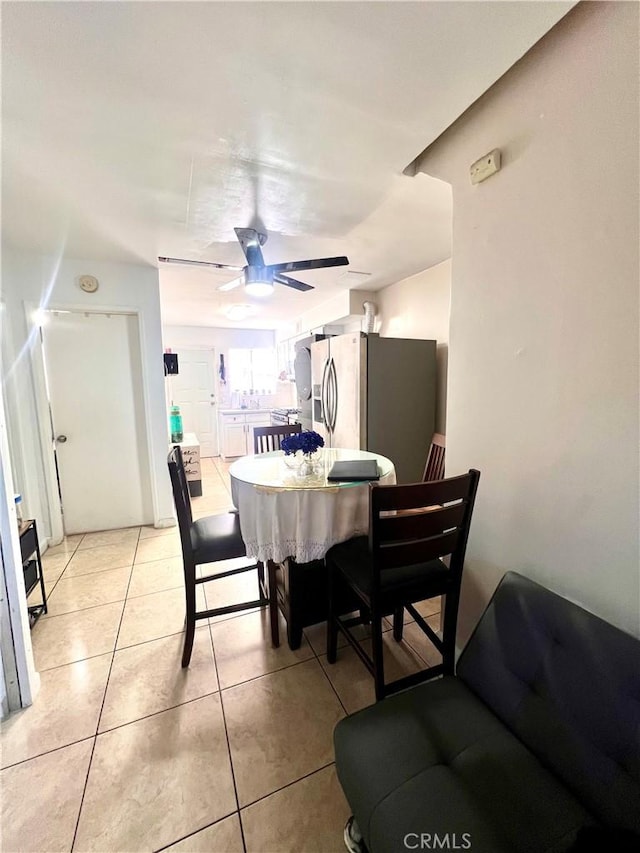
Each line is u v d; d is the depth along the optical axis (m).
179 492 1.67
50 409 3.06
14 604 1.48
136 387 3.30
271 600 1.84
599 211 1.05
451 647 1.48
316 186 1.84
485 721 1.06
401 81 1.18
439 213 2.16
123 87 1.20
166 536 3.24
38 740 1.38
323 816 1.13
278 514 1.69
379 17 0.97
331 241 2.64
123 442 3.33
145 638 1.94
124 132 1.43
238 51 1.07
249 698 1.55
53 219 2.18
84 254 2.82
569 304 1.15
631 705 0.85
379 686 1.36
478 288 1.49
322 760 1.30
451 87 1.21
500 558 1.48
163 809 1.15
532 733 0.99
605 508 1.10
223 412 6.19
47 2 0.92
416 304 3.54
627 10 0.94
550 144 1.17
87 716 1.47
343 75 1.16
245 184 1.82
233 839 1.08
